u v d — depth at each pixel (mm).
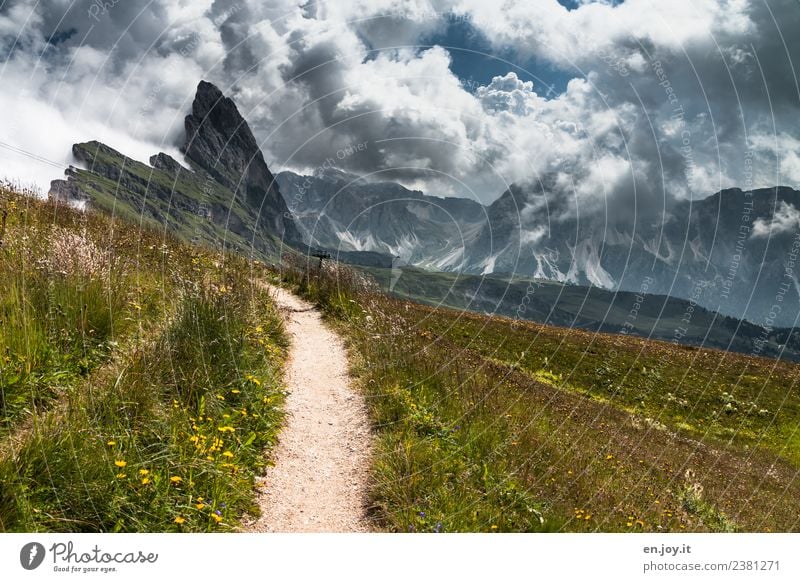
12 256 7414
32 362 5359
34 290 6547
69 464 4219
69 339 6016
